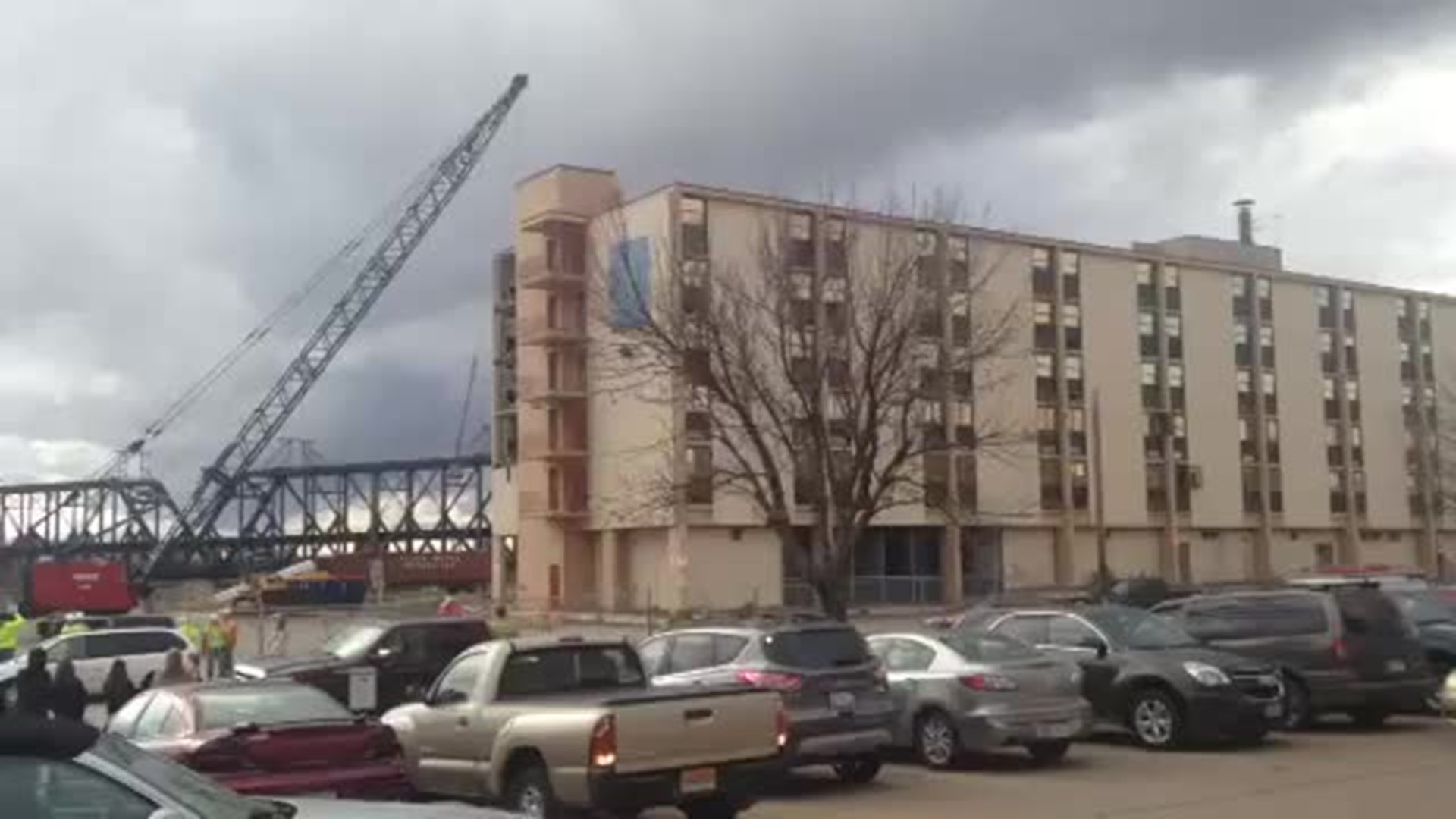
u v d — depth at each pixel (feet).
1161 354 272.31
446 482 415.44
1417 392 310.86
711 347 104.17
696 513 213.25
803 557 94.84
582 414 237.25
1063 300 258.98
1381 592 67.72
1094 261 264.52
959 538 241.55
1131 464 263.70
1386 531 303.07
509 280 271.90
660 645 53.93
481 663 44.14
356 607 252.01
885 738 51.80
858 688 51.52
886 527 232.12
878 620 192.13
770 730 41.75
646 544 223.71
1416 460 308.40
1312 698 65.05
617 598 226.17
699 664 52.19
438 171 382.22
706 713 40.57
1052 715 55.98
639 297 131.23
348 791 39.99
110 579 237.45
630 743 39.22
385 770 40.91
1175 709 59.77
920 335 111.04
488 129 381.81
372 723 42.27
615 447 227.20
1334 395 298.35
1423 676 65.92
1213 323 280.72
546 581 238.07
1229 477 278.67
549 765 40.06
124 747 19.45
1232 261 293.64
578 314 238.89
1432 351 315.58
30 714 18.88
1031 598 150.71
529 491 241.55
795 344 116.57
